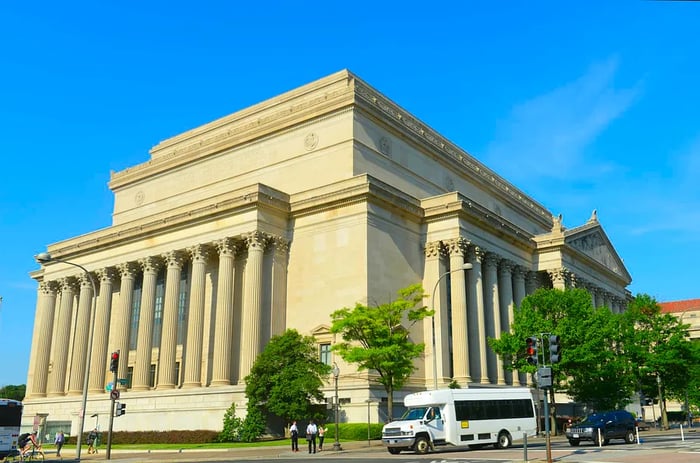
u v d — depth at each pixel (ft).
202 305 228.43
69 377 274.98
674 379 271.69
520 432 153.28
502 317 255.50
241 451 161.07
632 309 278.26
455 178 306.35
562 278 278.05
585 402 240.73
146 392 226.58
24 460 153.58
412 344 178.40
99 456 168.35
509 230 263.49
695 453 114.11
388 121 265.75
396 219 227.81
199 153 299.58
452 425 142.00
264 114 299.79
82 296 269.64
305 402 183.42
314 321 215.92
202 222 234.38
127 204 327.88
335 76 278.67
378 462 112.98
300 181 258.98
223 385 210.59
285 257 228.43
